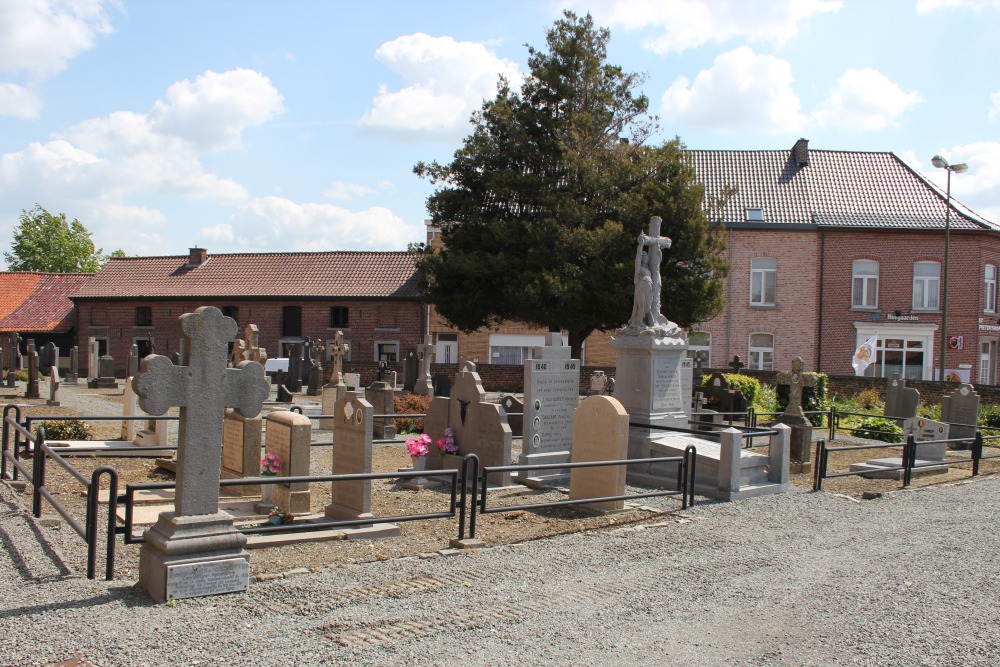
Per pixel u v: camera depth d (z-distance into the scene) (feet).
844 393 98.84
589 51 108.47
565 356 46.21
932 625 21.30
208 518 21.09
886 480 46.60
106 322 150.61
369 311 138.41
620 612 21.48
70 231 244.22
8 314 155.94
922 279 121.70
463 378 42.93
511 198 107.14
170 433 55.98
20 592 20.74
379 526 29.71
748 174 132.26
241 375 21.58
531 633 19.63
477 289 104.37
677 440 42.45
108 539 21.85
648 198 99.81
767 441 65.41
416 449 39.78
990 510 37.27
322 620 19.75
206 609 20.01
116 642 17.70
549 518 33.37
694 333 122.72
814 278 121.90
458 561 25.79
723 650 19.08
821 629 20.75
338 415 31.45
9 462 38.99
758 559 27.45
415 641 18.72
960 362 120.26
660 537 30.17
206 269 151.84
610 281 97.55
